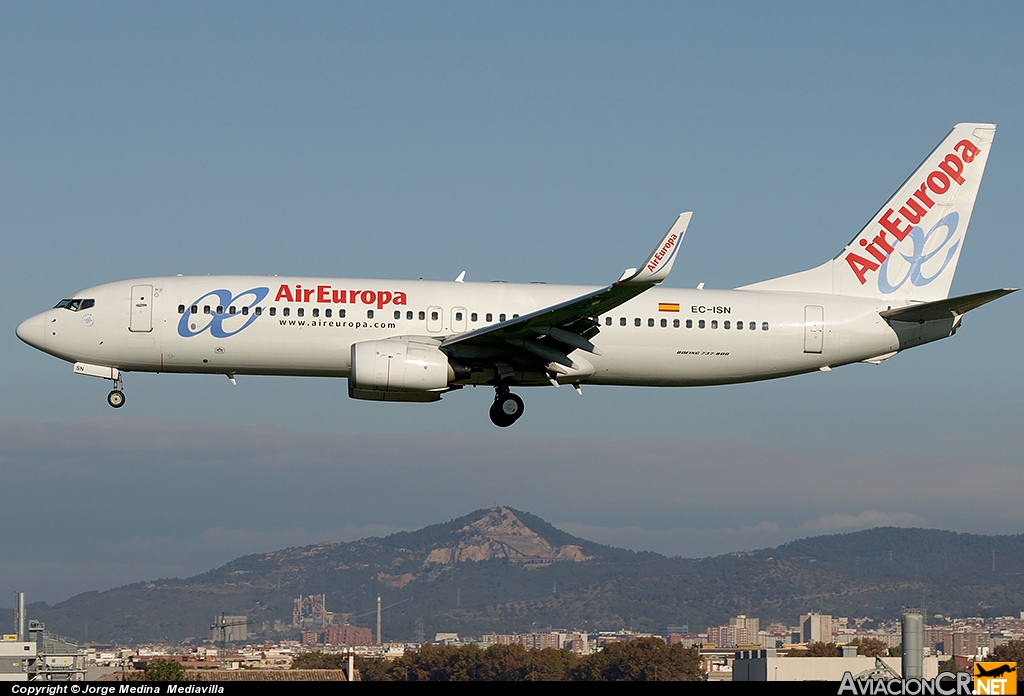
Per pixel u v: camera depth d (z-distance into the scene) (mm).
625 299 65625
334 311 69938
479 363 70375
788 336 73750
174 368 70562
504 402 72625
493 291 72000
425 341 69438
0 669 71312
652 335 72312
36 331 69688
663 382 74250
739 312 73500
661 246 61781
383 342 68562
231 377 72000
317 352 69875
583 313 66625
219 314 69312
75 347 69500
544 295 72312
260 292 70062
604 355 72188
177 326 69188
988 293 70375
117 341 69375
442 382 68688
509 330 67188
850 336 74438
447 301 71000
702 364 73312
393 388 68062
